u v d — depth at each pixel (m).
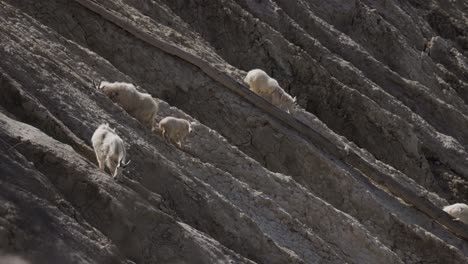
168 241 46.44
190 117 65.94
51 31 64.44
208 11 90.44
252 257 54.22
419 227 74.94
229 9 91.06
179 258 46.28
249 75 76.06
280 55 92.31
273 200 63.94
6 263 38.09
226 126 72.94
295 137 73.94
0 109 48.03
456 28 141.88
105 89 58.31
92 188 44.88
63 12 69.94
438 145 102.12
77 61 63.03
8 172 41.62
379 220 73.38
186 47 77.69
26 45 58.09
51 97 52.78
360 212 73.00
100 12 71.38
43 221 40.78
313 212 65.62
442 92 119.88
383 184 78.31
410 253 73.69
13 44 55.88
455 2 146.38
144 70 72.00
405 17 128.38
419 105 110.31
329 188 73.00
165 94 72.19
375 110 94.94
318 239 61.44
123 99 58.06
